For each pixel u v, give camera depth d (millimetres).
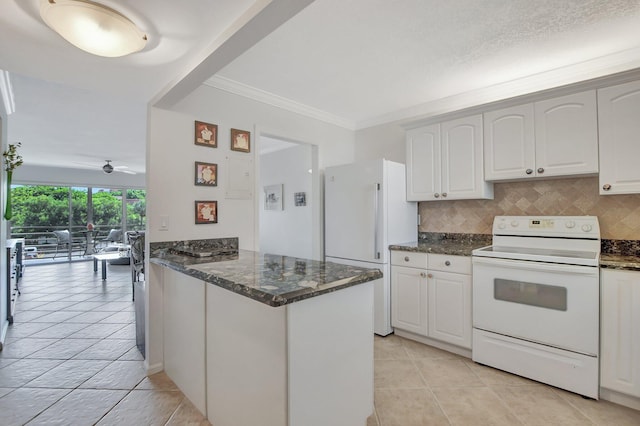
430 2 1698
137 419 1770
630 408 1841
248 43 1520
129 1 1295
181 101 2414
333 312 1370
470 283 2453
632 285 1799
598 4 1728
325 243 3430
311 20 1845
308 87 2850
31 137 4574
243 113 2805
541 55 2297
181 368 2014
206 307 1707
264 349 1300
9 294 3346
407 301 2828
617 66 2291
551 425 1713
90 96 3018
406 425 1720
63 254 7680
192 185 2461
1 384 2141
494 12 1791
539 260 2086
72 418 1783
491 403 1912
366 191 3016
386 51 2223
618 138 2020
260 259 1933
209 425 1710
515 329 2201
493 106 2539
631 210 2227
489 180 2604
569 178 2480
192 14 1385
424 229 3332
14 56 1725
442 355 2561
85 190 8031
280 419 1225
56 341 2875
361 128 3875
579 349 1948
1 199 2809
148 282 2260
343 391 1426
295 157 5258
